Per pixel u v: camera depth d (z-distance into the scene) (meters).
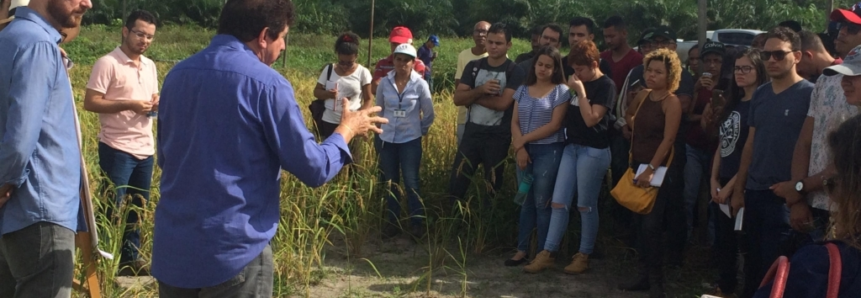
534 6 37.22
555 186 5.59
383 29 38.00
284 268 5.20
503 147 6.23
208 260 2.93
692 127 5.91
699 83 6.03
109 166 5.12
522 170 5.71
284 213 5.82
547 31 6.58
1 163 3.20
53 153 3.44
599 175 5.50
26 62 3.24
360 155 7.00
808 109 4.17
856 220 1.90
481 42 7.36
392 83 6.46
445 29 38.44
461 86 6.28
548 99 5.55
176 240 2.96
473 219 6.32
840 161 1.95
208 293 3.00
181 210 2.95
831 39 5.78
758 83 4.77
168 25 35.28
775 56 4.22
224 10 3.06
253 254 2.98
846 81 3.34
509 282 5.51
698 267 5.88
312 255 5.31
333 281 5.40
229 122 2.90
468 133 6.31
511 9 37.38
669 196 5.18
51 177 3.43
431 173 7.16
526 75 6.19
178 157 2.98
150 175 5.37
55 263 3.49
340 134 3.18
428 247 6.02
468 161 6.21
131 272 5.25
